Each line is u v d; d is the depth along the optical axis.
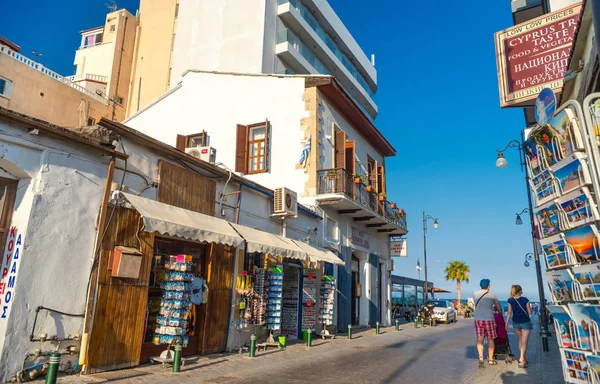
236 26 32.44
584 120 2.82
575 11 9.82
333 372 8.57
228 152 17.77
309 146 16.56
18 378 6.30
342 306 17.38
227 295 10.74
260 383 7.35
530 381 7.61
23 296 6.53
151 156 9.08
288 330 14.22
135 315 8.16
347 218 18.98
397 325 19.89
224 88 18.72
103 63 40.66
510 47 10.59
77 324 7.27
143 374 7.47
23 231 6.66
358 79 47.28
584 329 3.22
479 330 9.49
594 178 2.73
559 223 3.40
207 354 9.96
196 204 10.12
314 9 38.00
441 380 7.89
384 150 24.38
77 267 7.35
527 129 16.20
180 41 34.69
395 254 24.20
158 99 20.16
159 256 9.22
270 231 13.28
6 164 6.63
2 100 20.03
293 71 35.38
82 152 7.61
